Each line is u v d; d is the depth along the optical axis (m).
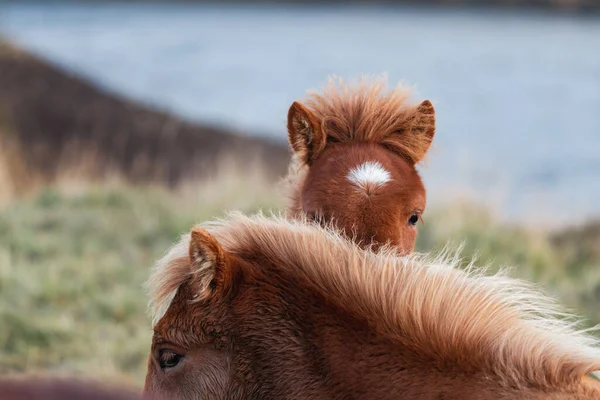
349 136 5.49
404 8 129.25
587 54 68.25
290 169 6.14
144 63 59.62
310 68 58.38
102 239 12.65
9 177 22.75
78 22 89.75
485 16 111.88
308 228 3.53
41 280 10.56
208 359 3.29
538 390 2.87
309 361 3.18
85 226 13.09
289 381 3.17
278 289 3.29
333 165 5.20
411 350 3.07
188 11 116.88
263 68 58.47
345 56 65.88
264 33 86.44
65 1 122.44
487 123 38.97
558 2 119.12
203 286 3.24
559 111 42.50
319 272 3.29
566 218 15.88
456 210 13.44
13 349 8.97
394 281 3.23
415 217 5.18
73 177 24.09
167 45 72.44
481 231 12.47
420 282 3.20
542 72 58.19
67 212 13.79
